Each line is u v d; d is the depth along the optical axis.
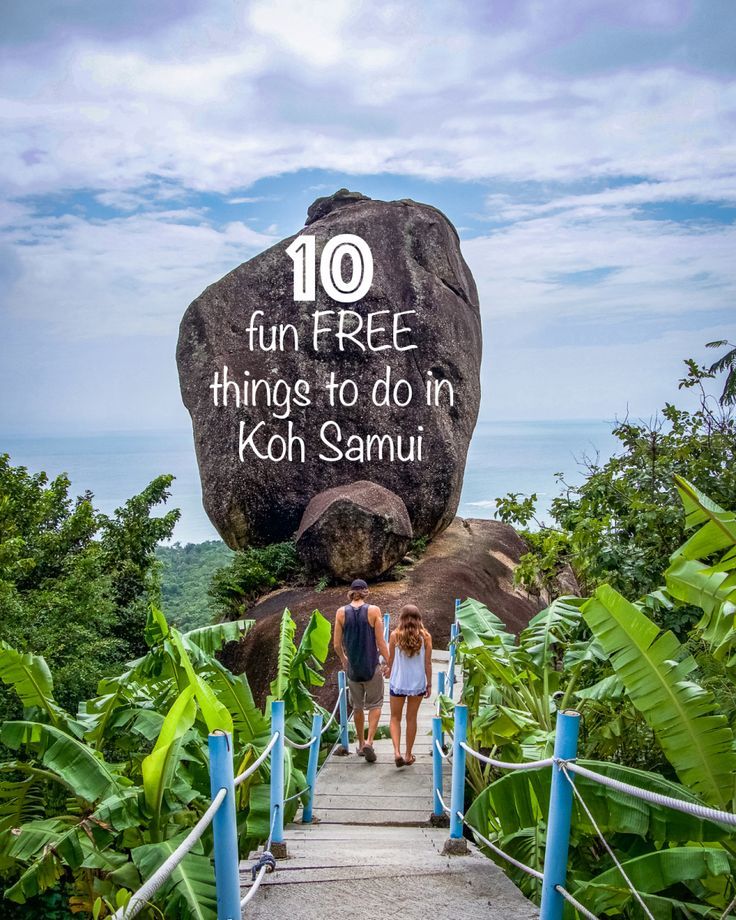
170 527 22.39
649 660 5.56
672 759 5.35
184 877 5.38
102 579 18.27
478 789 8.45
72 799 7.55
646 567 10.63
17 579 18.02
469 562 21.47
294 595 19.14
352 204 24.22
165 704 7.98
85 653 16.20
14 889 6.34
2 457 21.06
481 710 8.32
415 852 6.39
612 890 5.01
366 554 18.95
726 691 6.82
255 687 16.02
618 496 11.92
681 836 5.01
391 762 9.84
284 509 21.92
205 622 19.88
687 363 13.25
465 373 23.12
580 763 5.26
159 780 5.93
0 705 12.36
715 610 6.04
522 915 4.98
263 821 6.66
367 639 9.81
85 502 20.91
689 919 5.29
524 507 18.27
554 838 4.21
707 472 11.84
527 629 9.06
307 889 5.33
